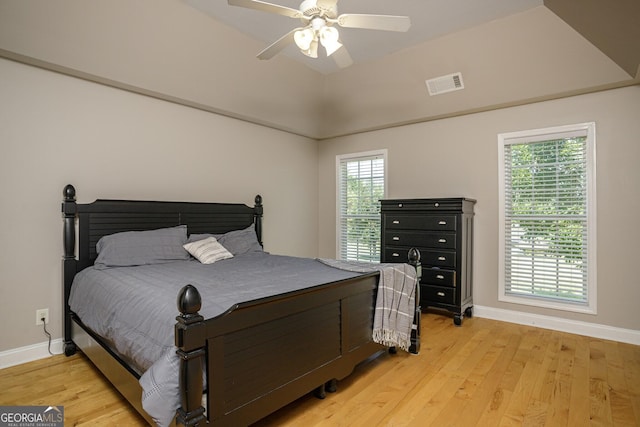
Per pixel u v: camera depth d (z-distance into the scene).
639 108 3.23
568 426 1.96
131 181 3.43
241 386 1.68
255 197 4.56
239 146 4.44
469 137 4.20
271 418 2.03
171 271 2.77
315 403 2.19
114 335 2.08
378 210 5.00
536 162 3.79
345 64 2.72
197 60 3.33
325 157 5.56
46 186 2.92
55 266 2.98
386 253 4.35
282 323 1.90
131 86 3.29
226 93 3.83
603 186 3.38
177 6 2.81
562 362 2.80
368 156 5.07
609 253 3.35
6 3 2.33
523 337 3.39
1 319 2.71
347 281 2.33
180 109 3.83
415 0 2.76
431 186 4.48
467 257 3.97
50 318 2.94
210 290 2.08
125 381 1.98
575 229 3.56
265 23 3.12
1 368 2.69
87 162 3.14
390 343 2.67
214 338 1.56
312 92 4.48
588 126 3.46
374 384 2.45
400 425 1.97
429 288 3.99
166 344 1.62
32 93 2.84
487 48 3.32
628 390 2.35
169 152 3.73
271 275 2.58
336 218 5.43
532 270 3.80
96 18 2.64
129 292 2.19
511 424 1.98
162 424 1.48
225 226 4.16
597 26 2.63
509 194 3.96
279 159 4.98
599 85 3.26
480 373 2.61
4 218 2.72
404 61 3.78
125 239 3.13
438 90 3.93
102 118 3.24
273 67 3.84
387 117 4.57
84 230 3.08
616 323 3.31
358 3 2.80
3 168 2.71
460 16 3.00
